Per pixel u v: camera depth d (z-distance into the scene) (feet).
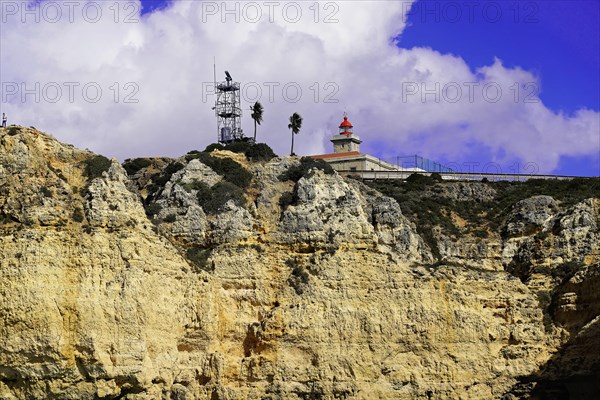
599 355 345.92
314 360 332.60
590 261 376.48
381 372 337.52
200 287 326.85
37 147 308.81
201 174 359.87
